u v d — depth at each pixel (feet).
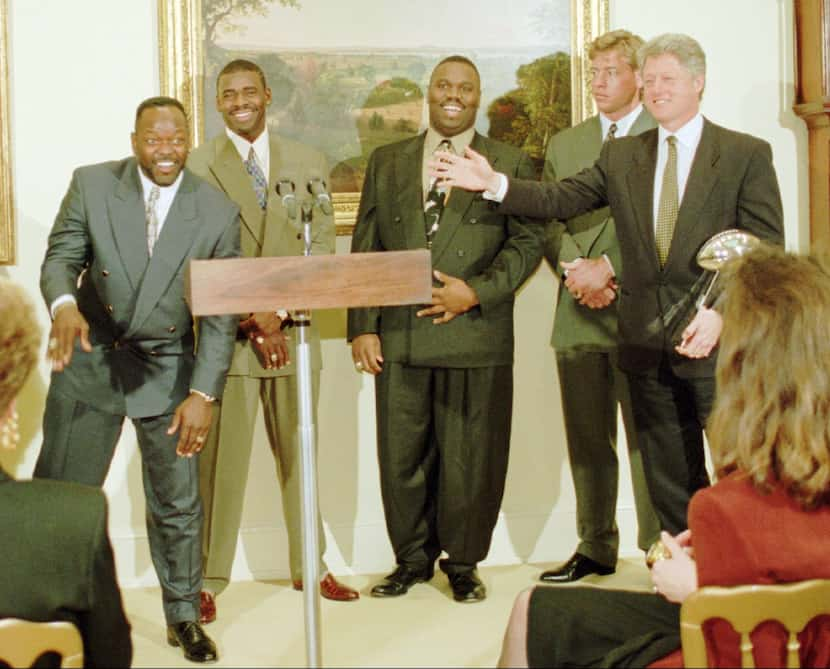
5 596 6.59
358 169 14.96
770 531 6.52
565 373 14.12
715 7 15.55
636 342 12.03
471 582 13.64
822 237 15.43
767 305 6.75
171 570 11.96
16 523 6.61
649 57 11.94
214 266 9.03
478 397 13.57
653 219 12.04
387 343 13.66
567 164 14.23
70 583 6.63
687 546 7.31
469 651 11.85
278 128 14.79
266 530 14.96
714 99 15.64
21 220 14.44
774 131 15.71
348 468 15.19
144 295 11.41
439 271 13.43
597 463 14.14
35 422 14.53
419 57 14.98
